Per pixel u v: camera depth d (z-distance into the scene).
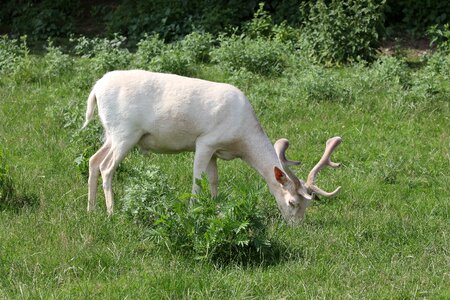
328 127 12.53
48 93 13.98
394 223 8.92
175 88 8.79
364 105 13.37
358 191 10.11
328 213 9.30
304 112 13.07
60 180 10.03
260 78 14.90
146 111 8.80
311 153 11.47
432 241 8.41
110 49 15.94
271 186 8.79
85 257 7.66
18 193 9.37
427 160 11.24
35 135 11.85
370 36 16.30
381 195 10.05
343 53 16.25
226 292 7.11
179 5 18.52
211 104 8.74
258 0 18.92
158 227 7.91
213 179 9.12
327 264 7.77
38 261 7.57
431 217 9.24
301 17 18.08
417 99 13.52
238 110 8.77
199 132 8.80
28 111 12.94
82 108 12.25
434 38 17.19
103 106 8.88
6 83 14.52
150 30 18.39
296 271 7.54
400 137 12.20
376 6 16.38
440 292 7.25
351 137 12.14
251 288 7.16
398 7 18.83
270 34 17.72
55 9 19.92
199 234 7.70
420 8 18.42
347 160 11.30
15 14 20.11
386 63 14.75
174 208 7.77
